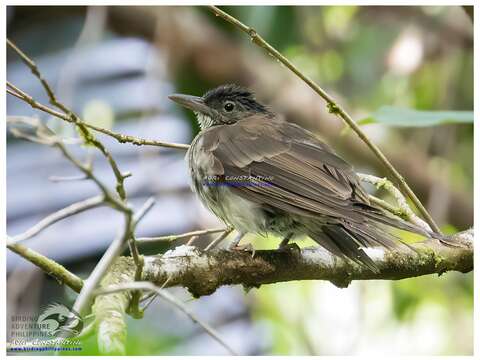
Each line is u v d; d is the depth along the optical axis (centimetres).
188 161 950
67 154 512
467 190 1390
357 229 721
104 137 1219
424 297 1270
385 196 1367
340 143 1445
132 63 1355
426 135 1442
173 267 695
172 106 1328
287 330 1210
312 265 772
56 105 582
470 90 1379
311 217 780
